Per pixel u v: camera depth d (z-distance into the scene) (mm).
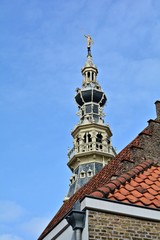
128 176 13086
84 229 10672
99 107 86562
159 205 11664
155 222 11125
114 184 12328
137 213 11031
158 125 16328
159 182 13266
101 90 89062
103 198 10977
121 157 17906
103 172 19109
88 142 79062
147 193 12320
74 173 77000
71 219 10961
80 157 77688
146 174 13680
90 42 99938
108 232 10578
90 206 10750
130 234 10719
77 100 88812
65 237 11867
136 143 16562
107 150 78375
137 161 15070
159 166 14664
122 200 11477
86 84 90438
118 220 10812
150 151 15484
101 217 10711
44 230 21094
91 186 18797
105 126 81062
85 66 94625
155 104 17750
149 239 10812
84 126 80938
